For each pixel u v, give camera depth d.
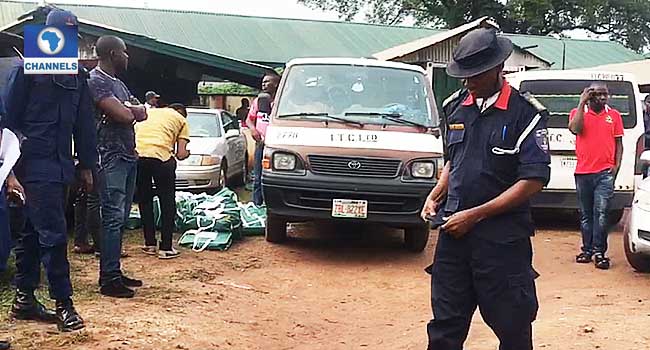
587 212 8.96
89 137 5.59
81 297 6.52
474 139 4.01
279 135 8.88
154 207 9.45
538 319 6.41
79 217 8.36
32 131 5.29
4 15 24.52
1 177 4.69
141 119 6.72
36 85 5.30
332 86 9.57
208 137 14.18
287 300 7.26
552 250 9.93
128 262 8.23
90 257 8.24
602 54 30.91
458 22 41.75
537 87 11.11
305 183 8.60
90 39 15.37
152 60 17.36
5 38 8.28
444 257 4.11
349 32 28.64
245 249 9.35
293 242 9.85
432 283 4.18
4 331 5.45
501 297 3.95
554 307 6.89
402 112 9.30
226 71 17.89
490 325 4.05
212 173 13.33
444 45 21.89
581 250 9.45
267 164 8.78
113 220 6.63
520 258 3.96
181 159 8.51
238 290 7.40
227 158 14.34
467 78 3.90
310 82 9.62
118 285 6.67
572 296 7.35
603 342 5.65
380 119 9.16
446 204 4.13
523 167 3.89
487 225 3.94
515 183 3.93
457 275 4.07
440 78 21.78
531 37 31.89
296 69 9.84
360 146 8.66
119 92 6.62
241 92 27.50
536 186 3.87
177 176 12.98
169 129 8.37
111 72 6.62
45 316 5.73
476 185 3.97
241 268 8.37
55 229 5.38
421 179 8.62
